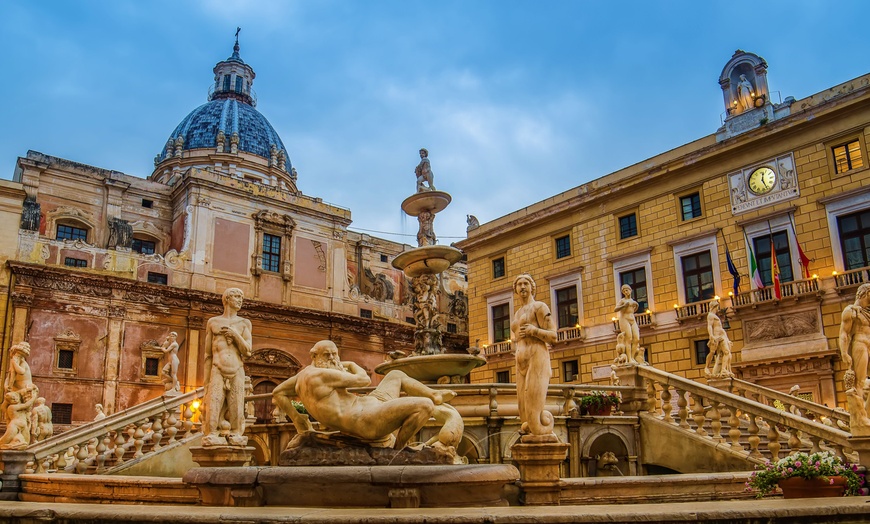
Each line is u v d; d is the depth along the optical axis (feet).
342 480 19.56
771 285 83.56
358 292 139.95
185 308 114.01
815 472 24.40
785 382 79.61
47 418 45.21
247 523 16.20
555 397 42.93
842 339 29.86
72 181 122.11
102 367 103.76
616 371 47.73
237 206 127.24
